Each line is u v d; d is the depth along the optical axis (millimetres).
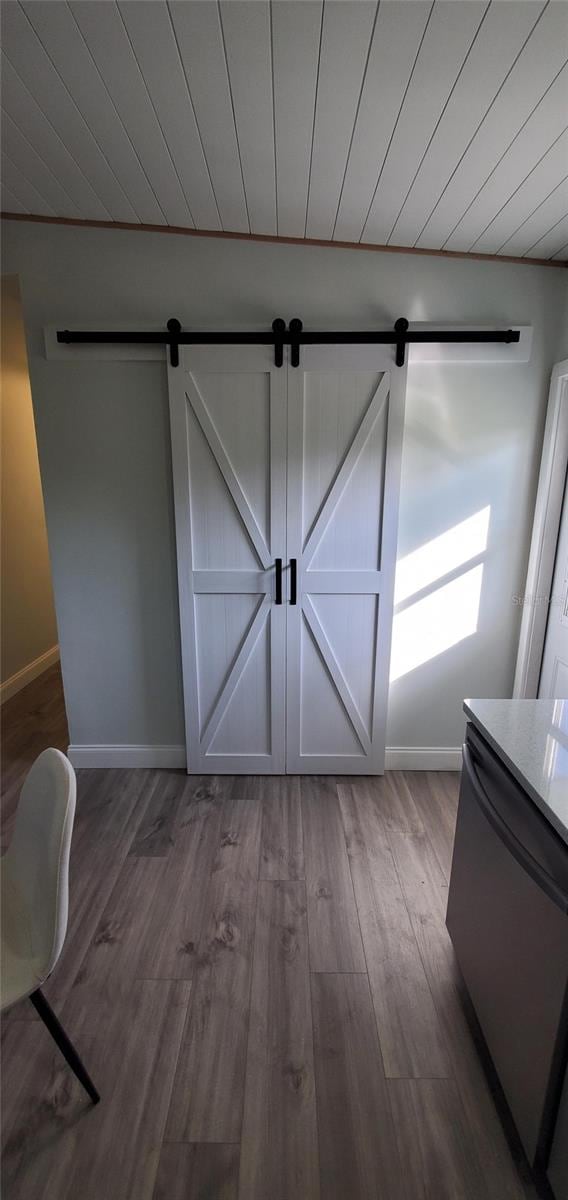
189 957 1683
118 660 2631
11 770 2768
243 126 1531
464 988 1589
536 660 2529
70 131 1583
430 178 1723
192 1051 1408
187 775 2703
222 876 2027
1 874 1367
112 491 2416
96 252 2193
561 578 2363
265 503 2355
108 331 2186
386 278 2217
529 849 1103
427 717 2701
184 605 2465
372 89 1365
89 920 1824
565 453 2291
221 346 2191
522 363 2293
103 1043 1427
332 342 2168
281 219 2029
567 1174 999
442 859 2127
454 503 2424
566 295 2221
